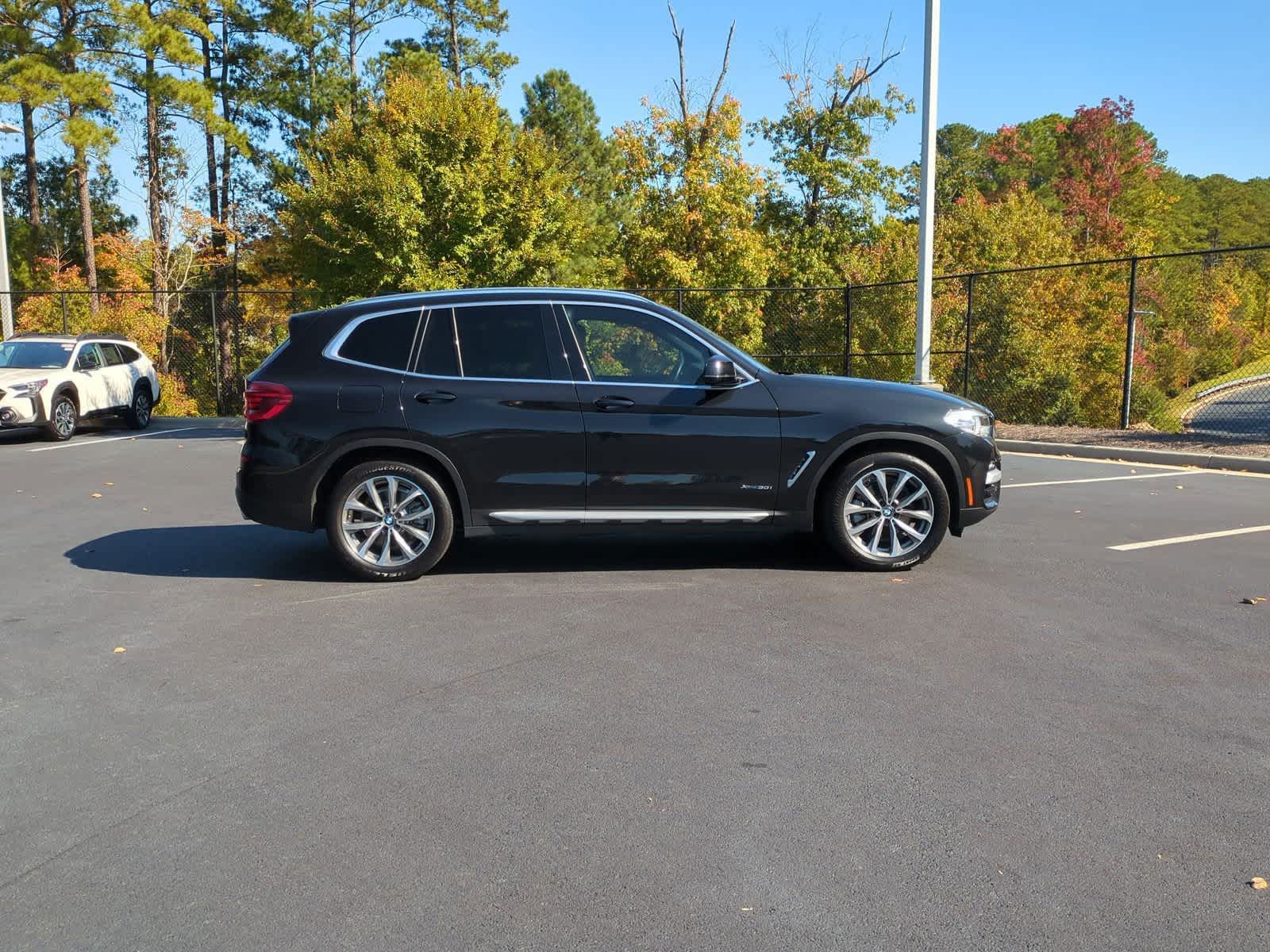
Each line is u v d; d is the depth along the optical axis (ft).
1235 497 32.53
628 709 14.39
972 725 13.69
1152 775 12.11
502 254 62.64
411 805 11.53
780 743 13.15
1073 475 38.40
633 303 22.76
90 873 10.16
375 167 63.46
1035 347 94.32
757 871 10.05
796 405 22.25
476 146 63.98
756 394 22.26
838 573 22.50
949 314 96.43
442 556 22.54
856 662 16.37
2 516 30.76
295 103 139.13
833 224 117.39
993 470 22.97
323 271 64.28
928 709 14.28
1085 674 15.70
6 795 11.89
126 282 124.16
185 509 32.14
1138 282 154.51
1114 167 186.80
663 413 22.04
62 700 14.99
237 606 20.22
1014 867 10.09
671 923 9.17
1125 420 53.06
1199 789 11.75
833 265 116.26
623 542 26.20
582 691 15.14
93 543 26.73
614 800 11.62
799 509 22.43
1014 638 17.56
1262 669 15.87
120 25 113.91
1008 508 30.76
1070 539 26.02
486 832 10.89
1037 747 12.94
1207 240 337.93
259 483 22.04
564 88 165.07
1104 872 9.98
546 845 10.61
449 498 22.41
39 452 48.83
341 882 9.93
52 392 53.93
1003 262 117.60
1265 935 8.93
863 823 11.00
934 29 47.55
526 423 21.94
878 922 9.16
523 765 12.59
